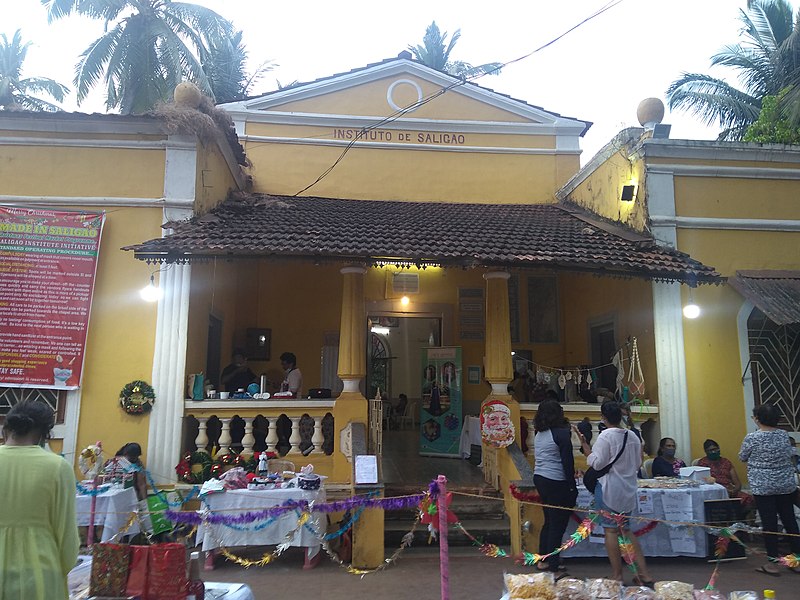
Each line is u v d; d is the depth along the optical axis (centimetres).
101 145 772
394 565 604
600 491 537
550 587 346
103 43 1650
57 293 720
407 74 1252
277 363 1134
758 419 610
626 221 909
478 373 1173
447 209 1095
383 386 1529
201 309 812
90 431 702
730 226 849
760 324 831
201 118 777
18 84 2295
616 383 955
